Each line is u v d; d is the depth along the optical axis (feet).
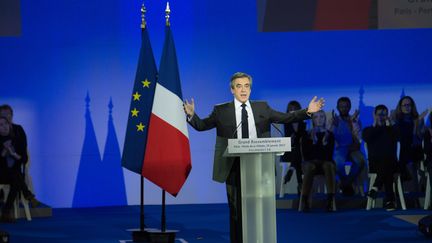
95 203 82.64
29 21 82.02
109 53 82.84
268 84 83.82
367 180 81.35
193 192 83.76
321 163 75.00
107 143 82.89
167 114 54.85
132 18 83.15
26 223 68.80
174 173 55.01
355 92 83.87
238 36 83.87
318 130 75.46
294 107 79.77
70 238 58.54
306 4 83.66
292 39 83.82
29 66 81.87
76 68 82.48
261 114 41.65
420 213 71.77
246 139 36.83
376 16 83.46
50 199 81.92
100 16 82.84
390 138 75.41
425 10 83.15
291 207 78.18
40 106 82.02
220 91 83.87
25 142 72.08
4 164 70.44
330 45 83.82
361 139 82.12
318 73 83.82
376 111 76.33
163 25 83.20
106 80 82.84
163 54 55.47
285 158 79.66
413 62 83.82
